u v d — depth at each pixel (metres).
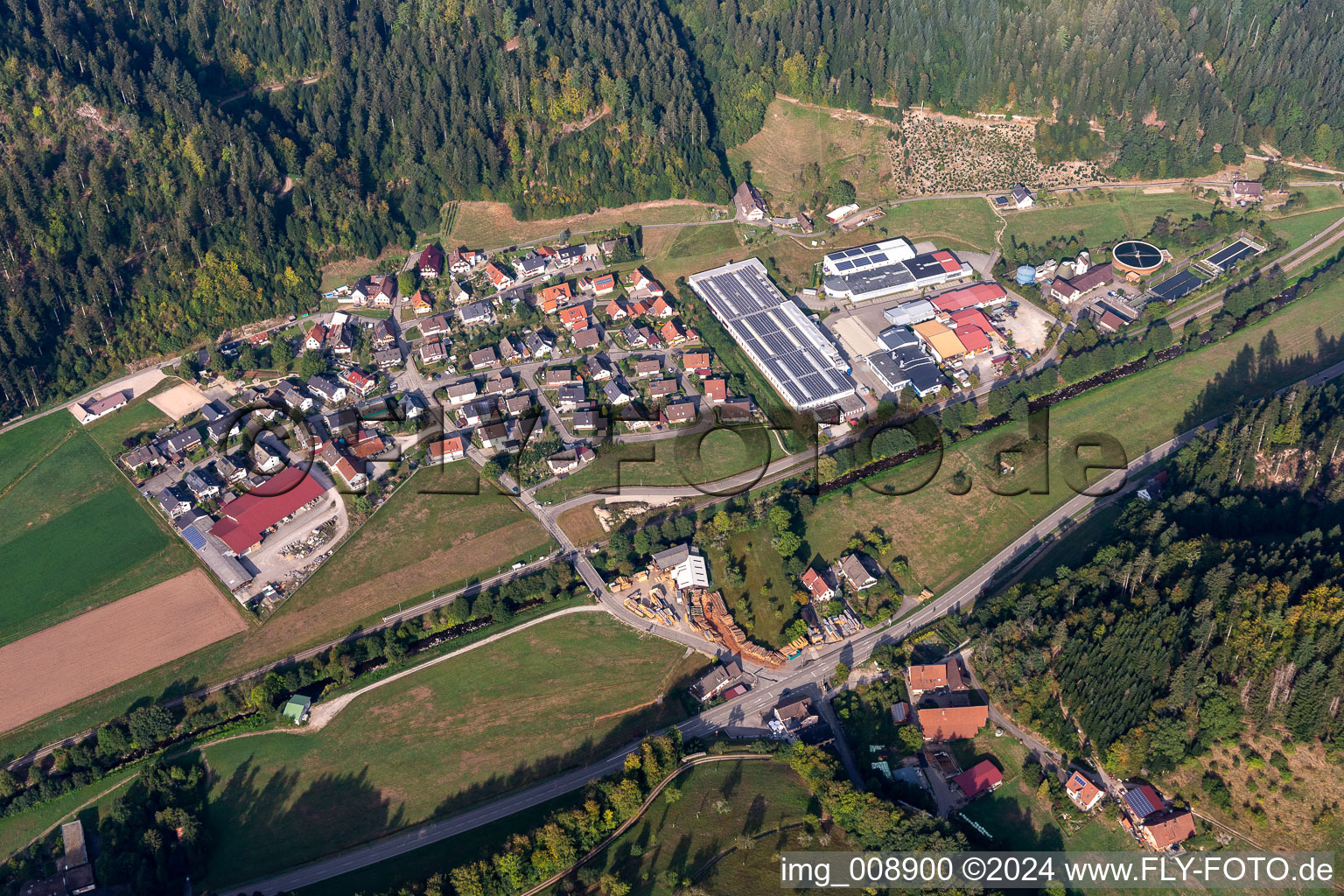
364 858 189.62
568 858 181.00
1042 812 189.62
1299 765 182.75
